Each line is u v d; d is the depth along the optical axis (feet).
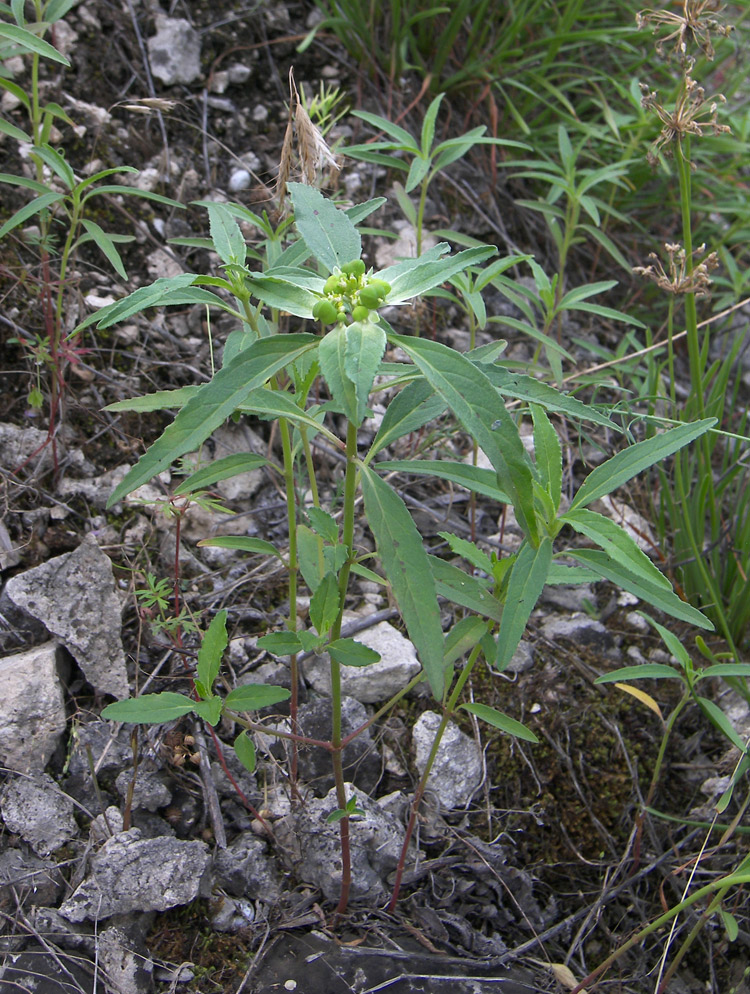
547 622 1.47
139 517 1.41
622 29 1.90
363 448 1.55
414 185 1.42
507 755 1.34
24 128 1.55
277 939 1.17
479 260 0.97
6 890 1.15
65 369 1.45
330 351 0.93
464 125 1.96
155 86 1.73
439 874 1.26
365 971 1.16
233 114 1.78
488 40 2.01
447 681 1.13
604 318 1.92
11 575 1.33
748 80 2.35
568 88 1.98
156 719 1.03
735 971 1.27
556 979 1.21
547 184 1.98
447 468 1.02
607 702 1.40
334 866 1.20
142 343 1.52
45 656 1.25
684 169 1.35
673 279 1.43
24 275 1.42
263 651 1.35
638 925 1.29
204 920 1.18
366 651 1.02
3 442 1.39
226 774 1.22
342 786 1.13
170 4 1.79
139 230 1.58
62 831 1.19
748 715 1.41
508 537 1.54
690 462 1.61
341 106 1.85
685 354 1.99
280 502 1.49
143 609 1.31
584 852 1.33
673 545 1.58
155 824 1.21
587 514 1.00
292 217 1.25
